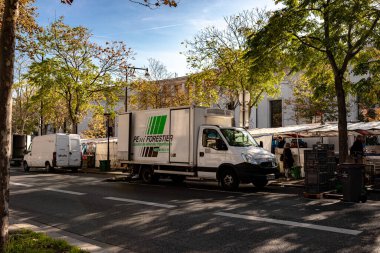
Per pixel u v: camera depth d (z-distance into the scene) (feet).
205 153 48.55
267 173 45.80
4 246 16.30
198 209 31.94
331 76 53.78
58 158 83.97
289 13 45.11
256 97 76.84
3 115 16.05
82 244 20.47
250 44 48.34
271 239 21.77
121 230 25.04
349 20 40.11
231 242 21.38
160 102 110.22
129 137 57.93
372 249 19.43
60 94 99.81
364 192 35.73
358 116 87.51
